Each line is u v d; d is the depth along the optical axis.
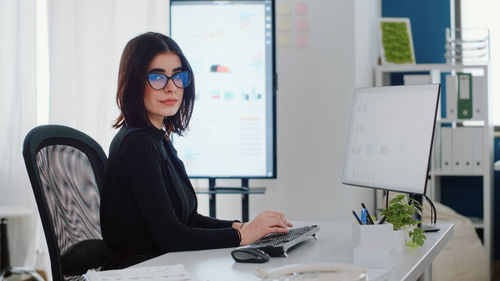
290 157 4.01
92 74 3.97
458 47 4.66
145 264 1.60
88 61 3.96
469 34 4.84
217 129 3.39
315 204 4.00
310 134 3.99
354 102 2.29
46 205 1.62
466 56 4.49
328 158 3.97
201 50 3.39
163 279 1.37
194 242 1.80
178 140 3.41
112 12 3.96
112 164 1.86
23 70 4.02
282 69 3.99
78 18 3.96
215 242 1.81
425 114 1.93
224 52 3.38
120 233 1.86
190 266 1.57
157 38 1.97
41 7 4.09
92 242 1.80
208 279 1.42
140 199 1.83
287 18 3.98
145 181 1.83
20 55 4.02
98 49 3.96
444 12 4.80
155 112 1.96
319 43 3.97
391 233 1.57
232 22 3.37
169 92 1.95
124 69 1.94
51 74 3.96
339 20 3.93
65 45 3.96
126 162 1.84
